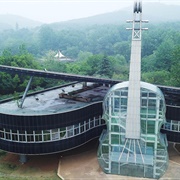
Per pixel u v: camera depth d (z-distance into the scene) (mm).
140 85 32094
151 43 142500
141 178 33125
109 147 33938
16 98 43969
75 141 37938
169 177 32938
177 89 39219
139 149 33250
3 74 77438
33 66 89938
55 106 39562
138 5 31641
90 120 39625
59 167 36062
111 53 182875
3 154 41188
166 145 33250
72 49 178750
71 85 52906
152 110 32312
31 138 35812
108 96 33219
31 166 36938
